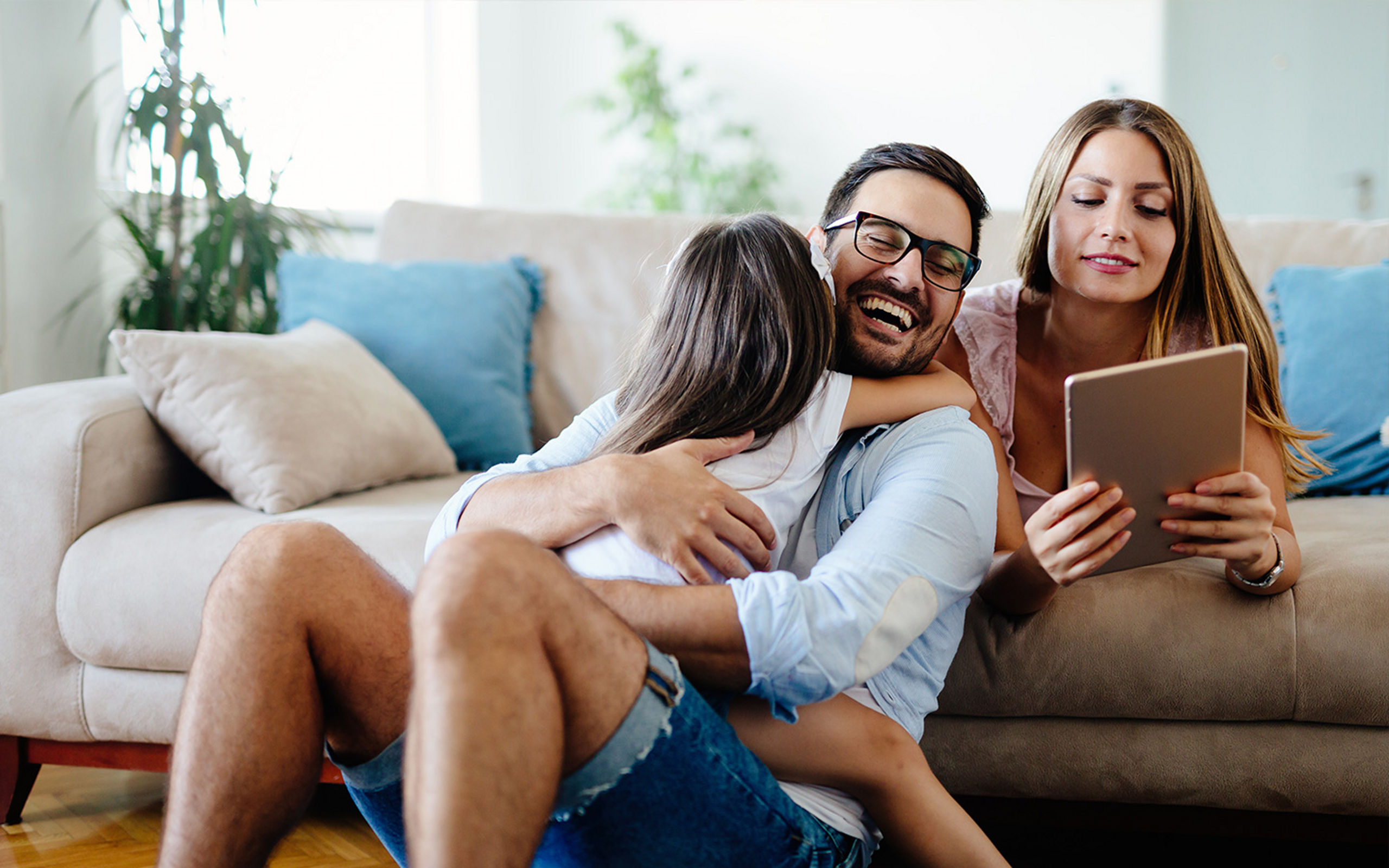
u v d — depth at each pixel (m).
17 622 1.54
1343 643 1.26
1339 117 4.81
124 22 3.41
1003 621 1.34
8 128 2.77
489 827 0.73
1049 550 1.11
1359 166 4.81
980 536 1.01
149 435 1.70
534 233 2.34
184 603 1.48
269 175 3.20
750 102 5.35
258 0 3.59
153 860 1.51
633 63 5.20
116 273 3.27
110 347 3.10
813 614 0.89
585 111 5.39
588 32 5.37
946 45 5.13
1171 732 1.33
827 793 1.01
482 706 0.74
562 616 0.80
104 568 1.51
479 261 2.31
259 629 0.93
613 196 5.27
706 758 0.85
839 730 0.99
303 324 2.13
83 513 1.55
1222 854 1.58
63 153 2.94
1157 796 1.34
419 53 4.77
